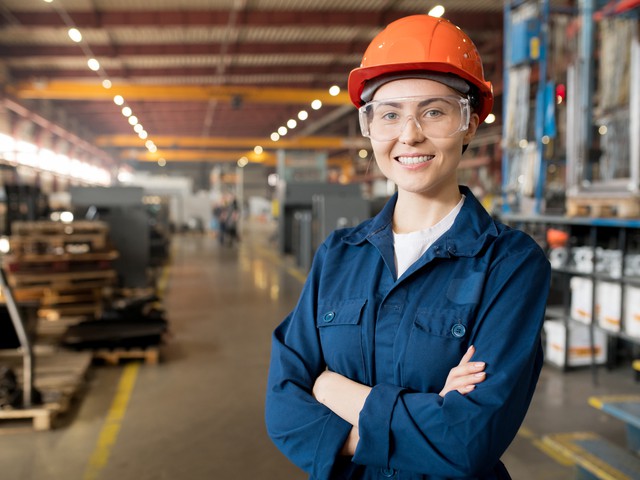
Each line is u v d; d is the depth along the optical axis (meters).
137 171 45.44
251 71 17.64
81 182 29.89
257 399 4.32
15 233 6.28
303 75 18.17
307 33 14.26
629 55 5.00
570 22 5.84
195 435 3.66
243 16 12.45
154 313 5.82
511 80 5.90
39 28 12.15
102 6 12.04
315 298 1.28
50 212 10.05
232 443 3.54
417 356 1.07
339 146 26.64
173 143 28.69
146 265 8.70
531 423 3.78
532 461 3.23
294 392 1.19
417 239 1.18
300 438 1.13
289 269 12.10
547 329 5.16
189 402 4.25
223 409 4.11
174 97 17.31
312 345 1.24
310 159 14.49
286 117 26.25
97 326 5.46
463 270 1.12
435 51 1.10
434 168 1.13
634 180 4.50
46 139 22.22
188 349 5.75
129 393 4.44
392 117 1.16
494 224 1.17
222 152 36.16
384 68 1.12
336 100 17.67
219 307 7.92
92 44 14.77
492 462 1.00
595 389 4.48
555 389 4.47
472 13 12.69
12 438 3.58
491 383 1.01
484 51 14.04
